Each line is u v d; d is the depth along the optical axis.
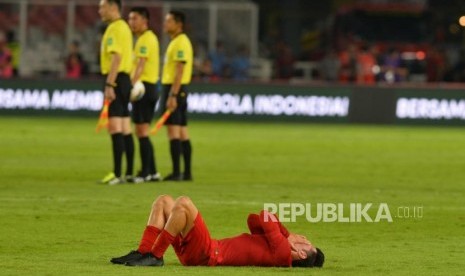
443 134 110.62
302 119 121.50
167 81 67.50
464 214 56.00
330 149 92.69
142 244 39.59
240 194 62.03
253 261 39.19
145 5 137.38
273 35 178.50
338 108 121.50
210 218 53.06
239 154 87.19
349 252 44.88
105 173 72.00
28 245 45.22
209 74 133.38
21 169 73.44
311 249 39.50
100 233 48.28
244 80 132.62
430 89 121.31
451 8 174.12
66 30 138.38
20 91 121.81
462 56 153.88
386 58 148.38
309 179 70.94
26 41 137.62
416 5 165.00
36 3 137.75
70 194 60.59
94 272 38.78
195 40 139.12
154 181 67.69
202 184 66.75
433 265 42.09
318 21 182.00
